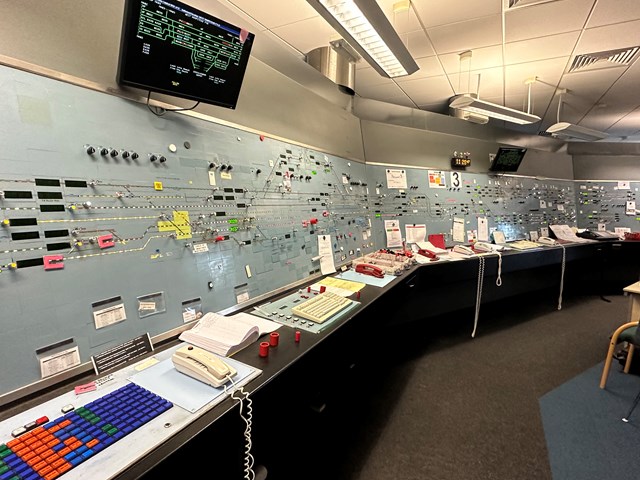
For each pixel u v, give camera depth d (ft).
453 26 8.46
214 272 4.66
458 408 6.42
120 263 3.53
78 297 3.14
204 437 2.33
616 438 5.53
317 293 5.61
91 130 3.37
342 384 4.55
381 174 10.32
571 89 12.97
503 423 5.95
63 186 3.11
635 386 7.13
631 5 7.61
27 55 2.94
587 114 16.25
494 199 13.33
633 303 7.84
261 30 8.70
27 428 2.27
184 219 4.30
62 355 2.97
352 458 5.13
